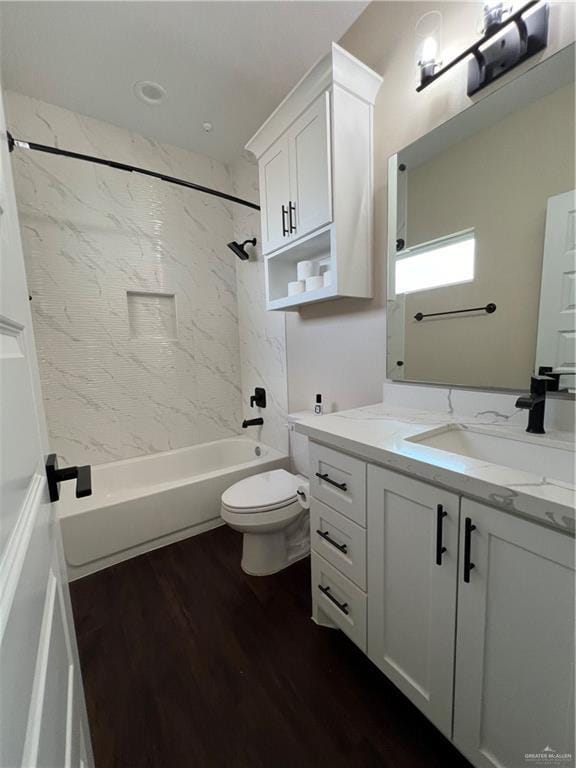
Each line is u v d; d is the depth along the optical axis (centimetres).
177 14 136
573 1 88
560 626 61
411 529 87
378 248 147
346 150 135
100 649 126
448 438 110
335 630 132
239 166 251
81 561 167
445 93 117
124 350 230
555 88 93
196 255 253
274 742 95
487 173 109
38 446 63
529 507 61
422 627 87
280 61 162
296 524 177
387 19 133
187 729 99
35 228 194
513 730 70
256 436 269
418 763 90
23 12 132
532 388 96
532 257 101
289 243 160
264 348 247
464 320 119
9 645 32
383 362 152
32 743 36
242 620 138
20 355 56
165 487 192
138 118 204
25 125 186
